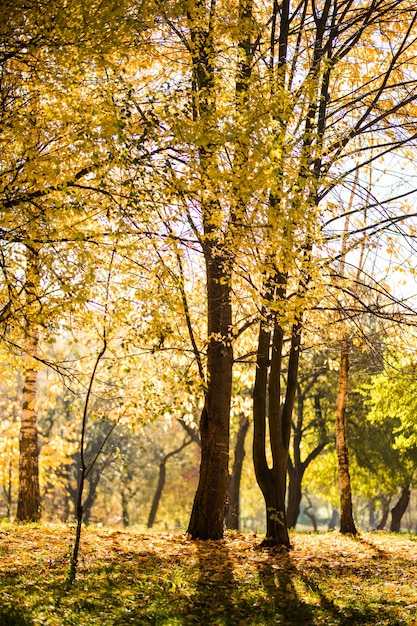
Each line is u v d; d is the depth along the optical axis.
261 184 9.17
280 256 9.73
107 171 9.34
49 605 8.41
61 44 9.18
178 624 8.34
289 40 15.12
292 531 23.64
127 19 9.16
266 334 14.85
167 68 11.28
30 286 10.88
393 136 13.80
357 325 14.05
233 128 9.09
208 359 15.27
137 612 8.69
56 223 10.30
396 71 15.10
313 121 10.57
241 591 10.38
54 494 47.66
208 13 10.58
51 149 10.35
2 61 9.61
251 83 10.30
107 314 10.88
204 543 14.48
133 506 55.66
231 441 44.81
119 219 9.77
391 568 13.01
